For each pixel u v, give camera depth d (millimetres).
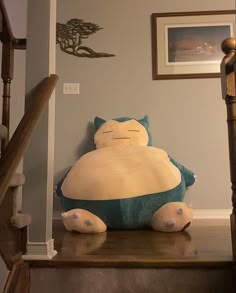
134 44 3256
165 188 2475
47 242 1538
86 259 1478
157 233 2309
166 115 3205
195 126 3186
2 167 1035
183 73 3211
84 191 2451
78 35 3264
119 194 2426
